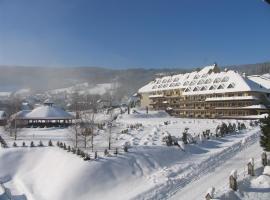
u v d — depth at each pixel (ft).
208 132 171.32
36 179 124.26
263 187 81.66
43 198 108.17
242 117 295.69
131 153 126.62
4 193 107.45
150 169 117.39
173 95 386.11
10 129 217.77
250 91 296.92
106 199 101.19
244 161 114.01
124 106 501.15
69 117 283.18
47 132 234.99
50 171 125.08
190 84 367.66
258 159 111.96
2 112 317.63
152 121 288.30
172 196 88.94
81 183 108.27
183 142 139.74
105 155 124.98
